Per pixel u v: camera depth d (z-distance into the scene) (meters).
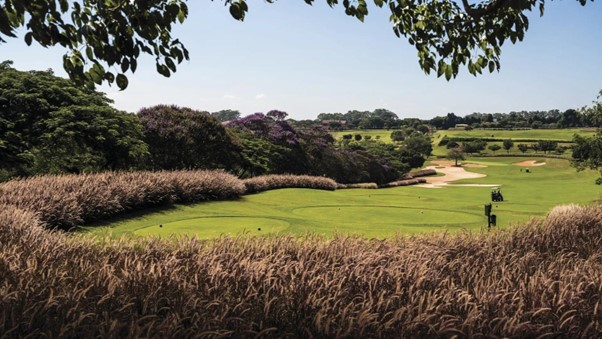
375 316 3.96
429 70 5.46
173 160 27.28
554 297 4.67
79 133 20.95
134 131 24.05
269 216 13.59
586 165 28.61
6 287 4.22
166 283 4.73
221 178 18.34
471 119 198.75
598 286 5.43
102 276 4.87
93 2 4.32
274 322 4.13
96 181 13.51
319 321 3.85
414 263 6.05
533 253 7.64
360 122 174.00
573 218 11.23
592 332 4.36
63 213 10.55
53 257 6.00
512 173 77.06
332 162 45.00
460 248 7.84
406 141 106.94
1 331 3.39
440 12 5.68
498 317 4.21
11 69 21.66
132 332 3.46
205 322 3.75
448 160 103.69
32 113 20.86
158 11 4.16
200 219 12.77
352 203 20.23
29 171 21.20
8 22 3.37
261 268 5.37
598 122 29.06
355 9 5.14
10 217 8.55
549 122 179.25
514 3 3.85
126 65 4.17
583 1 4.61
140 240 7.77
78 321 3.49
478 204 23.69
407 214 15.96
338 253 6.75
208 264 5.62
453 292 4.87
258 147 34.19
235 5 4.50
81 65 4.22
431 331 3.97
